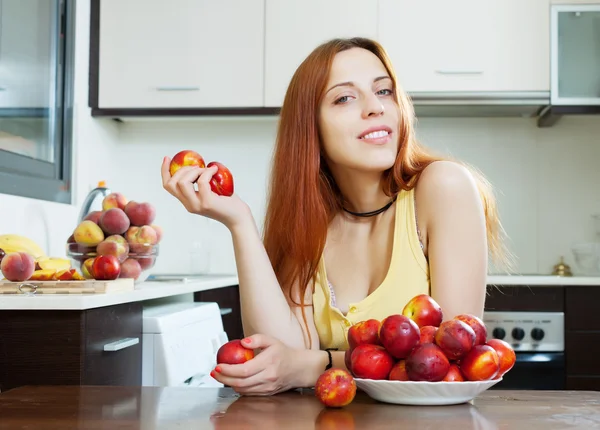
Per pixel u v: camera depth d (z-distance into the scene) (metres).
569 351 2.91
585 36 3.15
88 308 1.63
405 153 1.38
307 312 1.39
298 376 1.06
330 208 1.46
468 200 1.29
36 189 2.67
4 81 2.47
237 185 3.63
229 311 2.95
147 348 1.97
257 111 3.25
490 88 3.16
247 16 3.27
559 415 0.80
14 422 0.78
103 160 3.45
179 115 3.28
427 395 0.85
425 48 3.18
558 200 3.51
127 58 3.29
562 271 3.37
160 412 0.83
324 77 1.31
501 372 0.91
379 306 1.33
